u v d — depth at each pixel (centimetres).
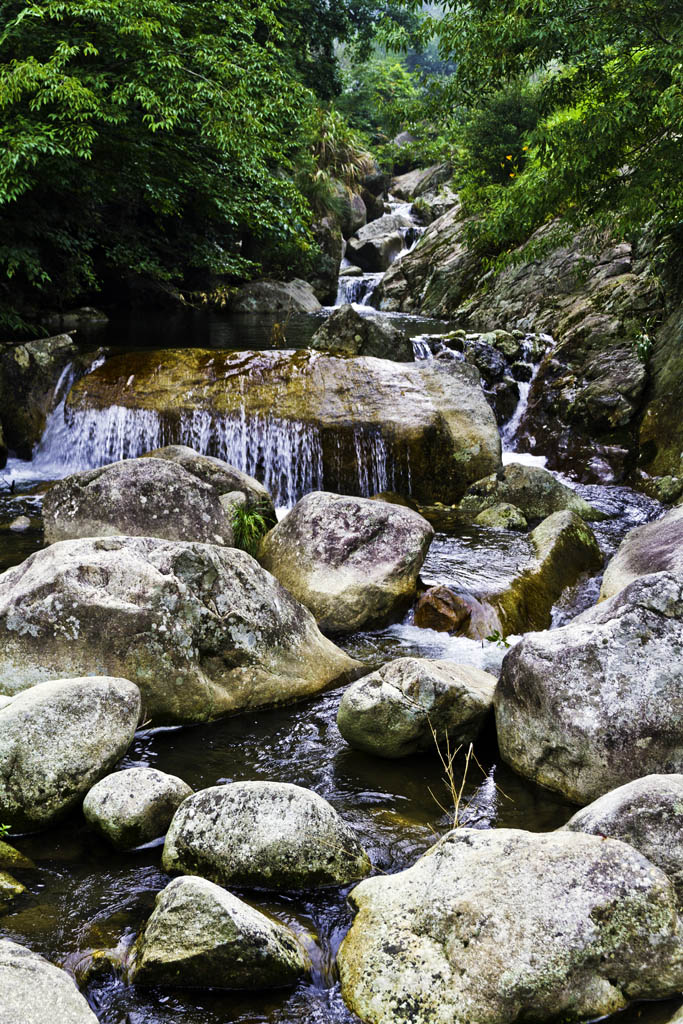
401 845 367
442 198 2800
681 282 1118
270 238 1808
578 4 930
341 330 1109
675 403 977
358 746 448
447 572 675
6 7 1150
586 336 1166
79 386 1007
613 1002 269
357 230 2833
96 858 354
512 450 1084
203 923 286
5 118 1134
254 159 1445
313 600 598
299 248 1998
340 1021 271
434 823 385
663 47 900
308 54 2394
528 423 1105
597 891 279
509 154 1980
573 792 402
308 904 325
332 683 521
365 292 2314
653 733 395
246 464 938
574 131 988
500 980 264
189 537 645
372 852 361
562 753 405
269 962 285
